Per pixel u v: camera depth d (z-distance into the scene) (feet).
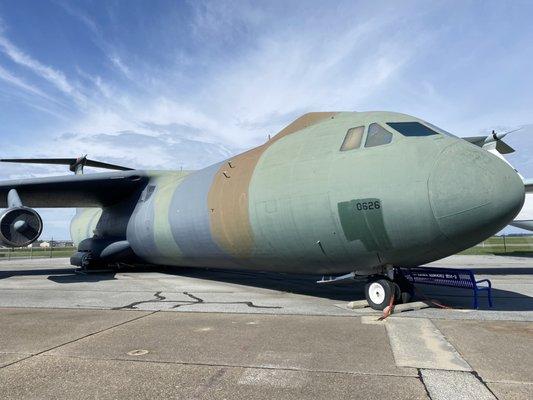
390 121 25.03
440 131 24.63
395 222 22.16
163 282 41.65
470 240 21.95
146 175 50.21
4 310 25.00
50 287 37.45
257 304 26.55
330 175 24.85
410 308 23.62
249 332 18.34
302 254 27.25
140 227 47.75
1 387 11.80
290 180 26.94
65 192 50.34
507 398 10.62
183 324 20.27
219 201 33.14
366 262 24.79
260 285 38.19
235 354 14.87
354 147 25.08
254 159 31.99
